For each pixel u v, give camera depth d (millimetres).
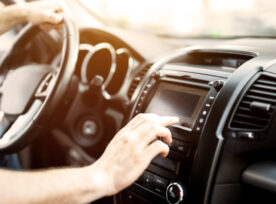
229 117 894
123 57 1412
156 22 1917
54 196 535
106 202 1322
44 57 1600
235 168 926
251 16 1641
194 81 1036
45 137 1634
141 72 1339
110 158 609
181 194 913
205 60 1305
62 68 1056
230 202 948
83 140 1504
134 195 1076
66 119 1515
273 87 912
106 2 1806
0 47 1567
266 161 973
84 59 1359
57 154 1661
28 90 1158
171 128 975
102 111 1431
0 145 1103
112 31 1555
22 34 1334
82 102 1457
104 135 1466
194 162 912
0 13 1166
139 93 1150
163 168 990
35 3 1168
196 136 923
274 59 1007
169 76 1117
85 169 594
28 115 1123
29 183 528
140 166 596
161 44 1660
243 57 1148
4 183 507
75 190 554
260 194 981
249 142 912
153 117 671
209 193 891
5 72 1361
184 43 1761
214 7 1730
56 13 1145
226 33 1648
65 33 1104
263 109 878
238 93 915
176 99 1047
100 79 1339
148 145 637
